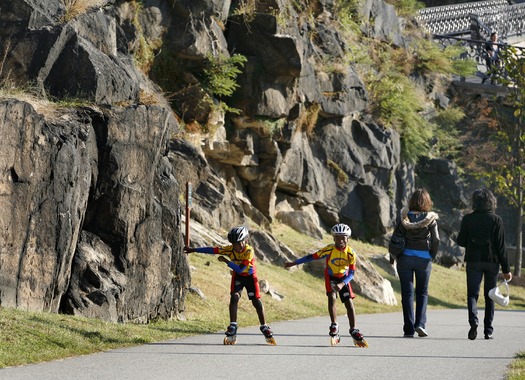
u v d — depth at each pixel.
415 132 56.66
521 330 23.61
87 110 20.06
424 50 63.12
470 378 12.86
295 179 45.75
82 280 19.00
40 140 17.61
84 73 22.45
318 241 44.28
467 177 64.75
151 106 21.05
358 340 17.22
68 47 22.75
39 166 17.55
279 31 42.09
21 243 17.11
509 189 57.69
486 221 19.39
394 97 54.38
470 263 19.50
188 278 22.83
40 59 22.44
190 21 39.56
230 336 17.38
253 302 17.66
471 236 19.50
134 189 20.27
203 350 16.16
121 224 19.92
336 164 49.72
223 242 35.12
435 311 36.34
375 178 52.97
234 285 17.75
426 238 20.00
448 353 16.42
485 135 66.69
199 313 24.22
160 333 18.83
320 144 49.16
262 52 41.69
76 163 18.53
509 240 64.62
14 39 22.73
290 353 15.92
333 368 13.74
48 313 17.56
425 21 73.88
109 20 27.34
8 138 16.89
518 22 83.75
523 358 15.56
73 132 18.92
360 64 53.78
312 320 26.80
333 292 17.58
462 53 70.75
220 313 25.16
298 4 45.91
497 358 15.73
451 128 65.12
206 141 40.09
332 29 50.03
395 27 60.72
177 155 36.38
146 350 15.90
